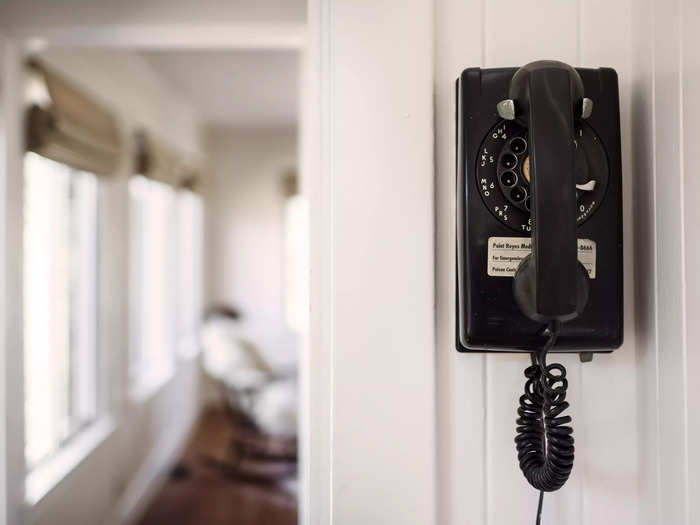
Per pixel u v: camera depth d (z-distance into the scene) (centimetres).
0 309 139
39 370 215
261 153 535
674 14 54
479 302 58
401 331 62
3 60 136
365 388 62
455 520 63
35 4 127
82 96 215
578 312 51
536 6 64
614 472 64
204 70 335
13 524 138
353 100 62
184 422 427
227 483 348
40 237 217
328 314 62
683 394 54
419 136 62
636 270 63
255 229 536
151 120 342
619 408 64
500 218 58
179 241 455
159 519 299
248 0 128
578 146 58
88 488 235
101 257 262
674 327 56
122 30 129
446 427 63
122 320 283
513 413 64
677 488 55
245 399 368
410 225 62
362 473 62
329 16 62
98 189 261
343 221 62
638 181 62
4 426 138
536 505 63
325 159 62
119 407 280
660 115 57
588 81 59
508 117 55
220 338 391
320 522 63
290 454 396
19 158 145
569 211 51
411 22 62
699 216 52
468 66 64
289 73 343
